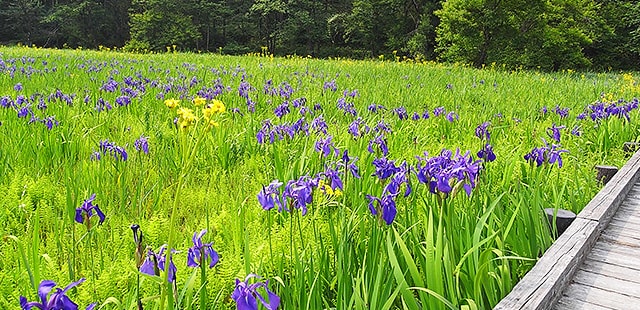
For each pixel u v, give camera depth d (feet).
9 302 8.90
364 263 9.14
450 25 90.89
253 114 26.16
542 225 12.56
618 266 12.12
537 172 15.19
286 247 10.98
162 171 16.52
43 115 22.97
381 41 156.35
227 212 12.76
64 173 15.30
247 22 163.12
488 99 38.06
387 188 9.97
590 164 20.65
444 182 9.52
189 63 59.57
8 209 12.87
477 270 9.26
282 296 9.33
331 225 10.55
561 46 92.63
